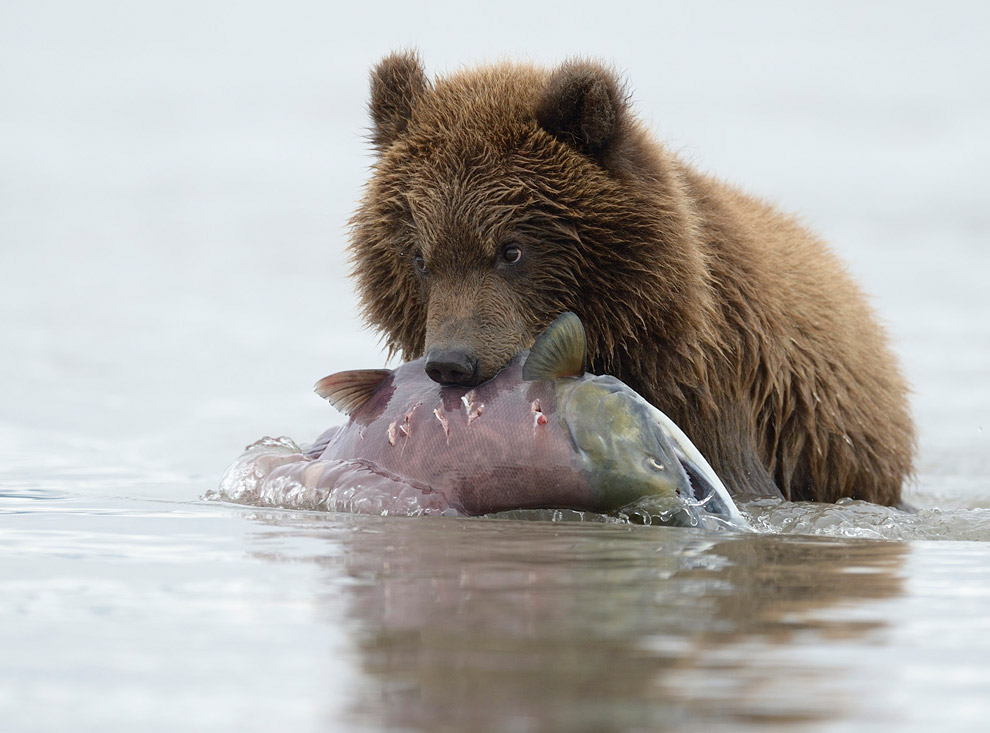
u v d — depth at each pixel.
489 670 4.89
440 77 14.02
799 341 14.61
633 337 12.59
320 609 6.00
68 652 5.20
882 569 7.59
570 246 12.35
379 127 13.65
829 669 4.98
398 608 6.03
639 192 12.62
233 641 5.37
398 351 13.78
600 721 4.27
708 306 13.12
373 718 4.31
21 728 4.26
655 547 8.32
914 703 4.57
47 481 14.55
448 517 9.90
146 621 5.75
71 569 7.08
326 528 9.02
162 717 4.36
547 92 12.55
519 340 12.12
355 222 13.80
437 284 12.26
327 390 11.30
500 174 12.25
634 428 10.22
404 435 10.66
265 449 12.46
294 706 4.46
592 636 5.45
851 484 14.88
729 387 13.66
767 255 14.88
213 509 10.40
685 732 4.18
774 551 8.32
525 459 10.16
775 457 14.44
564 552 7.96
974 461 21.11
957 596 6.60
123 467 16.72
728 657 5.12
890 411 15.69
